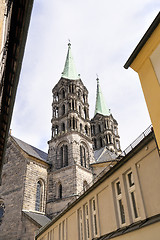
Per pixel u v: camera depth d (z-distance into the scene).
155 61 9.79
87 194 18.97
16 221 40.66
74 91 64.25
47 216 44.84
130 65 11.38
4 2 10.05
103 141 79.62
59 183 49.34
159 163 10.99
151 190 11.26
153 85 9.69
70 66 73.38
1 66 10.40
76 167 48.47
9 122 16.08
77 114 59.72
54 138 56.91
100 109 89.25
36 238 32.03
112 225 14.45
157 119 9.19
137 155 12.77
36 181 47.44
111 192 15.11
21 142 56.25
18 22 10.35
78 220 20.16
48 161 54.25
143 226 10.84
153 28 9.60
